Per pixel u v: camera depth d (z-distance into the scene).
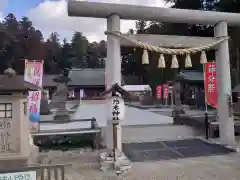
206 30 29.31
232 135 10.60
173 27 30.28
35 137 10.89
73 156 9.44
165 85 32.50
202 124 13.27
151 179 6.98
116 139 8.11
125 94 8.10
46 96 25.69
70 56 84.00
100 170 7.80
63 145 11.06
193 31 30.00
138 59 11.45
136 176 7.22
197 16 10.32
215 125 12.09
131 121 17.80
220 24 10.66
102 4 9.29
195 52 10.27
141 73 55.88
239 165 8.12
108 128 9.20
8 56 60.62
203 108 27.56
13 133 7.91
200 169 7.75
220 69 10.75
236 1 26.33
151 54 10.74
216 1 29.44
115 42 9.41
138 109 29.78
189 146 10.63
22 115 8.05
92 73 53.78
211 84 11.55
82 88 50.50
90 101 42.19
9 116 7.95
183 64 11.33
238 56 28.14
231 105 10.62
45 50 74.00
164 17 9.98
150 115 22.28
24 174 5.05
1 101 7.88
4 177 4.89
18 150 7.90
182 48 10.31
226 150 9.95
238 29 22.11
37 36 72.12
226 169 7.72
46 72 73.56
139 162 8.61
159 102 36.09
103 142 10.60
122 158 8.00
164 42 10.09
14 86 7.95
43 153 9.91
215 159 8.86
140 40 9.80
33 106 10.90
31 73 11.09
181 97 34.62
